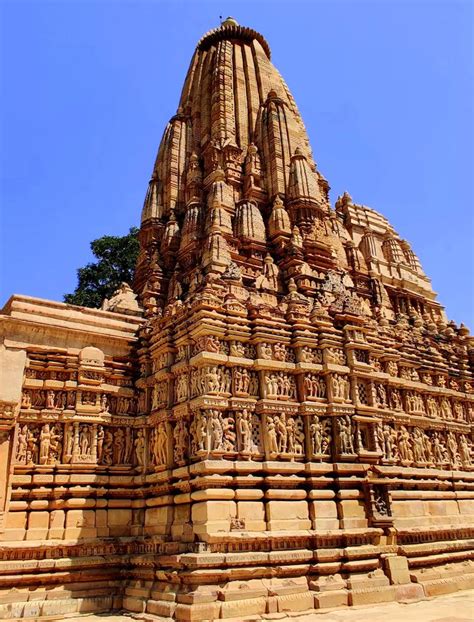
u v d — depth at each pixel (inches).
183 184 1086.4
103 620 514.3
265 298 773.9
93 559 594.6
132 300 860.6
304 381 654.5
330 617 481.7
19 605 539.5
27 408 652.1
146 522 634.2
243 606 480.7
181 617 465.1
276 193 962.7
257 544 539.5
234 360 617.0
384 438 725.9
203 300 625.6
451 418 901.8
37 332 685.3
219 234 818.2
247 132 1093.8
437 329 1069.8
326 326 699.4
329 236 967.0
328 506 601.9
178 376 655.1
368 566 587.8
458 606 534.0
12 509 598.5
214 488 546.6
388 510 645.3
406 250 1326.3
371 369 712.4
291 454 611.8
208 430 573.3
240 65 1170.0
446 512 779.4
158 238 1041.5
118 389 705.0
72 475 633.0
